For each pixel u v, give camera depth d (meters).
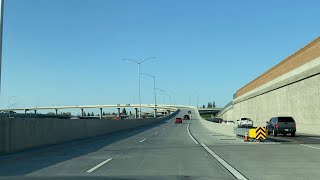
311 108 45.75
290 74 53.25
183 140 33.59
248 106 88.88
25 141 24.30
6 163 17.31
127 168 15.32
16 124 23.06
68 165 16.41
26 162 17.64
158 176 13.09
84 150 23.92
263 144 27.84
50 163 17.22
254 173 13.92
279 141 30.78
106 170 14.74
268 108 67.94
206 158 18.97
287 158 18.62
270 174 13.67
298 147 24.81
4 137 21.77
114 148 25.39
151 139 35.41
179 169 15.02
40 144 26.69
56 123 30.22
